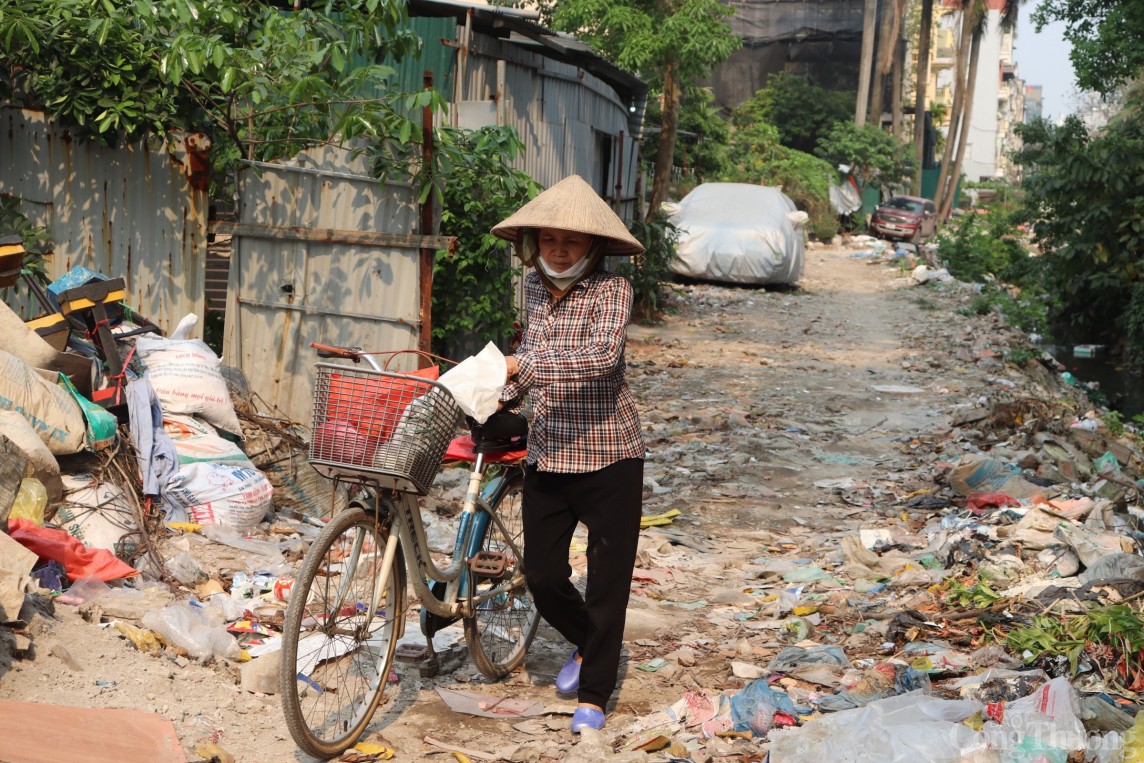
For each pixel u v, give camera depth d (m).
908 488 8.27
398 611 3.95
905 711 3.69
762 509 7.71
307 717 3.79
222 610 4.71
